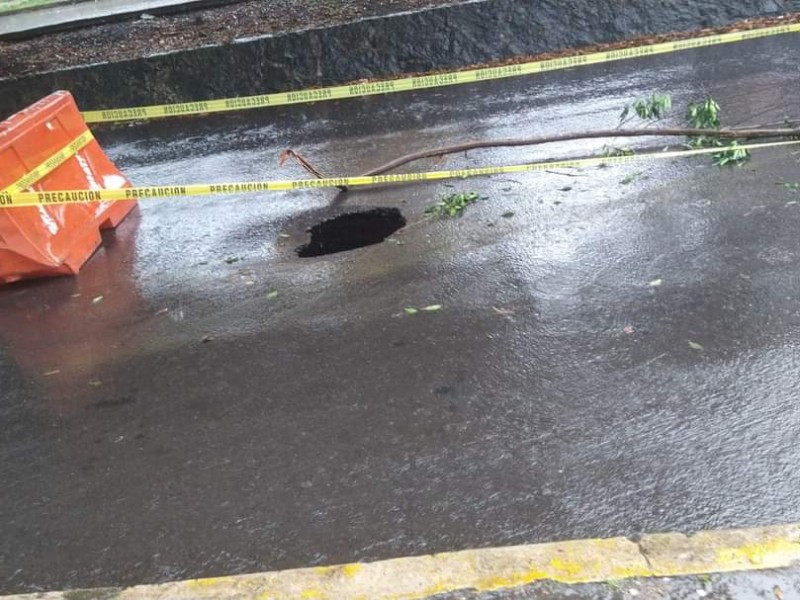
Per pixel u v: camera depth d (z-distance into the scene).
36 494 3.08
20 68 8.13
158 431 3.36
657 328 3.56
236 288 4.50
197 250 5.05
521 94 7.20
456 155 6.03
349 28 7.79
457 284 4.19
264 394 3.51
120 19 9.12
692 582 2.27
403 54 7.93
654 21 7.95
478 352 3.58
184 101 8.00
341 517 2.77
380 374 3.53
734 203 4.57
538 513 2.67
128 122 7.98
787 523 2.50
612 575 2.33
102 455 3.25
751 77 6.66
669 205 4.68
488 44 7.91
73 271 4.90
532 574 2.37
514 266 4.29
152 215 5.68
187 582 2.51
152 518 2.88
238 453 3.16
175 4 9.07
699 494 2.67
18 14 10.73
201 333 4.08
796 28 6.54
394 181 5.41
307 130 7.13
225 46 7.79
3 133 4.76
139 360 3.91
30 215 4.77
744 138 5.40
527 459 2.91
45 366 3.97
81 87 7.91
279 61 7.88
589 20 7.90
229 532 2.77
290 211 5.44
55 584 2.64
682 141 5.60
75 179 5.31
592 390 3.23
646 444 2.91
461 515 2.71
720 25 7.96
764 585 2.24
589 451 2.92
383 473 2.94
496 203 5.09
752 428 2.91
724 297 3.71
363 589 2.39
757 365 3.22
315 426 3.25
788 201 4.49
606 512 2.64
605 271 4.09
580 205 4.87
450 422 3.16
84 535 2.84
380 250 4.71
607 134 5.41
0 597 2.55
